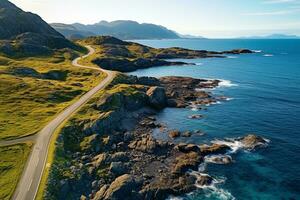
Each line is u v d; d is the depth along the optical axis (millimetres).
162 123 93000
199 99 120750
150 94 109938
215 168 63062
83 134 76750
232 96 125312
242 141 76938
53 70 141750
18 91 104812
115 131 82125
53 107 93688
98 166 61688
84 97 102812
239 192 54594
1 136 70438
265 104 111938
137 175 59188
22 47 179000
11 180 53156
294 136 79875
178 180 57656
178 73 189250
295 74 178750
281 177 59750
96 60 186875
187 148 70562
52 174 55656
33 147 65375
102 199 51094
